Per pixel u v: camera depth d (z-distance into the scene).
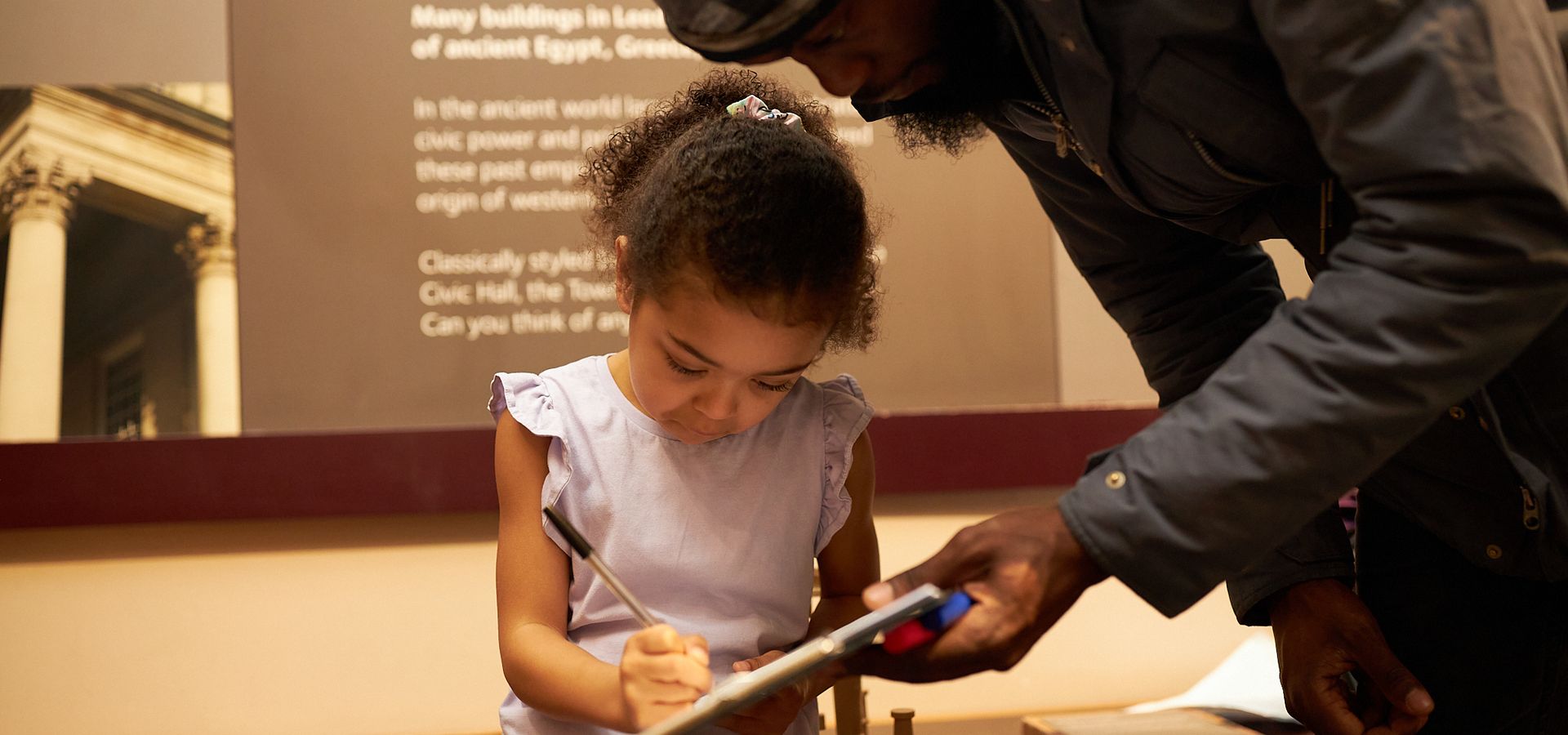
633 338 0.91
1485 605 0.98
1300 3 0.66
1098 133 0.83
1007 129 1.06
